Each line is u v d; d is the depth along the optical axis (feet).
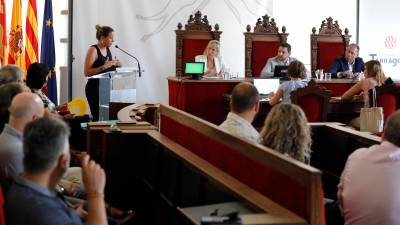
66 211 6.68
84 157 7.16
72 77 25.82
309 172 6.54
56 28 25.57
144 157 12.02
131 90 21.57
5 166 8.76
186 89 22.24
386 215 8.43
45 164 6.56
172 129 11.21
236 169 8.16
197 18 25.46
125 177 12.07
